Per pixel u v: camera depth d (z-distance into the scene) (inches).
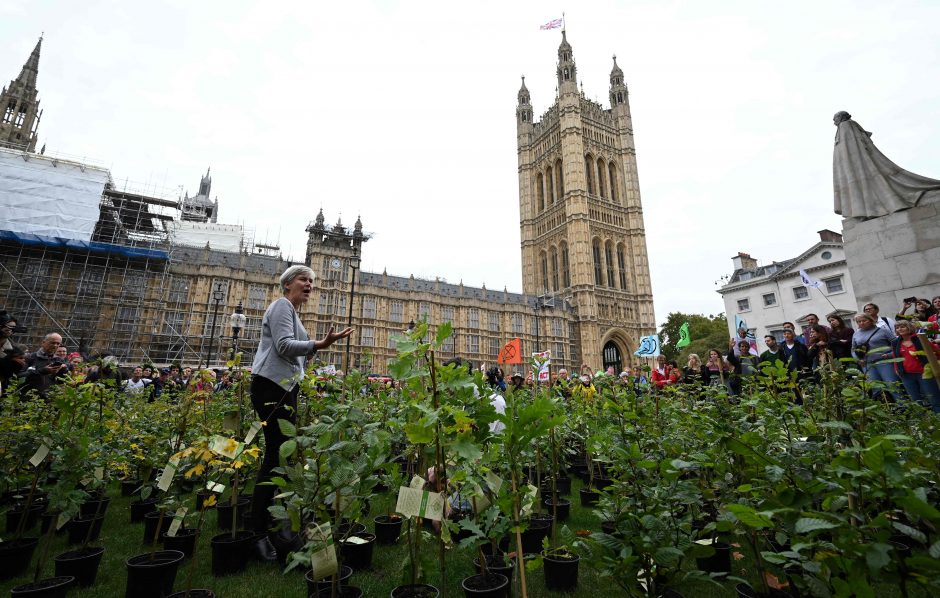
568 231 3452.3
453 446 112.9
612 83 4094.5
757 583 148.8
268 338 223.9
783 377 186.4
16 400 251.8
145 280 1782.7
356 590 155.7
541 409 125.9
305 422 216.7
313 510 138.5
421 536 159.8
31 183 1648.6
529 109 4229.8
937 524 98.9
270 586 172.7
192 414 234.1
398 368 124.3
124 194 1978.3
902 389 230.2
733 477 155.1
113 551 213.3
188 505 210.5
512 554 166.6
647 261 3612.2
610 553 115.6
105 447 228.8
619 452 146.3
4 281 1551.4
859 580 78.1
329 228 2454.5
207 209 3826.3
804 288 1899.6
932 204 421.1
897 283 432.8
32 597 152.0
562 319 3142.2
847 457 92.1
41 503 251.8
